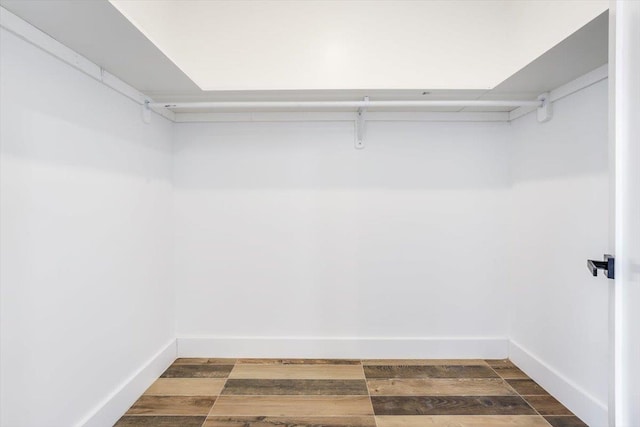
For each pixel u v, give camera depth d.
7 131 1.01
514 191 2.04
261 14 2.01
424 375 1.90
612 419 0.83
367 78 2.01
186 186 2.11
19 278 1.04
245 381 1.84
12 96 1.03
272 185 2.11
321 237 2.11
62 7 0.97
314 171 2.11
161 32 1.84
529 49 1.78
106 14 1.01
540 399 1.66
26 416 1.06
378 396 1.70
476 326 2.10
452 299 2.10
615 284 0.82
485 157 2.11
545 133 1.75
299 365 2.03
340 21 2.02
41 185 1.12
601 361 1.39
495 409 1.59
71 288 1.25
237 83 2.00
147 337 1.79
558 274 1.65
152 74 1.48
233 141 2.11
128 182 1.63
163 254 1.98
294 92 1.71
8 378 1.00
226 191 2.11
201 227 2.11
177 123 2.11
